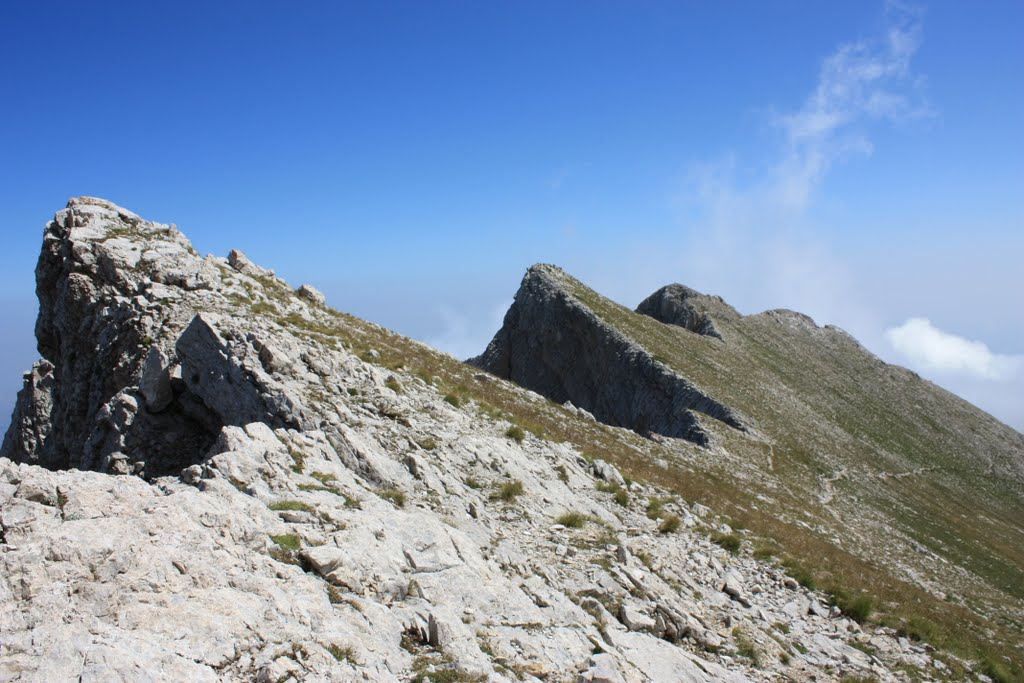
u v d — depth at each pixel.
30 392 38.34
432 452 21.47
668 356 92.44
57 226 37.38
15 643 7.35
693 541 24.22
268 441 16.12
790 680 15.57
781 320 151.12
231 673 8.18
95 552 8.77
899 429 103.94
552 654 12.01
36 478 9.63
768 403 90.12
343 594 10.84
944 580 42.50
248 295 34.09
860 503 60.91
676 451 51.22
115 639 7.84
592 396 97.19
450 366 43.34
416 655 10.18
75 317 34.28
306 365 23.78
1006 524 75.50
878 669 17.89
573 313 100.75
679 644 15.91
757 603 20.72
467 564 13.80
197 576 9.39
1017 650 23.94
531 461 25.05
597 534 20.59
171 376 24.69
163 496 10.88
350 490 15.16
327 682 8.48
